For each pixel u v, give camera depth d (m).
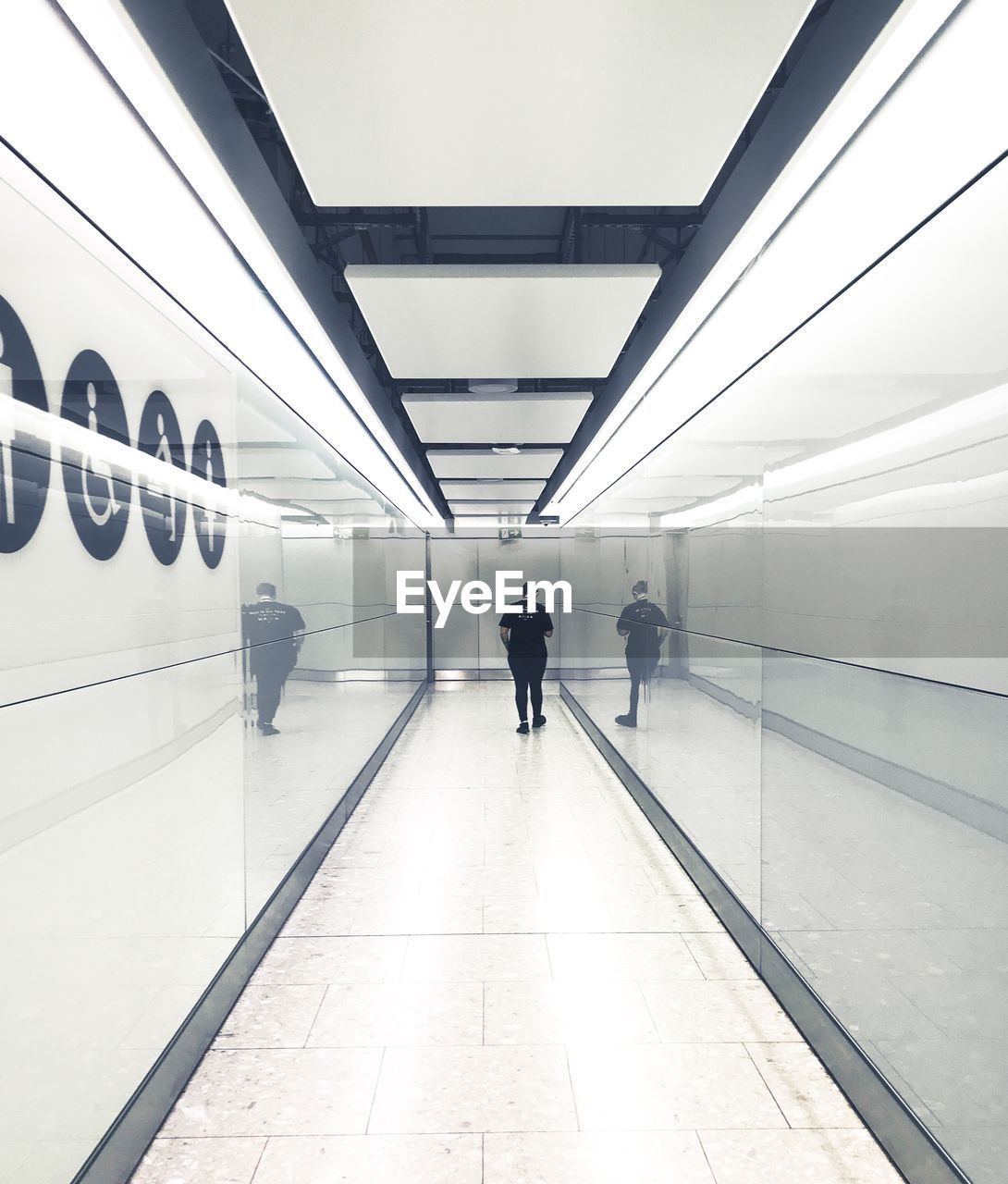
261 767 3.79
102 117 1.90
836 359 2.79
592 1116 2.60
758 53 2.07
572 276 3.56
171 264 2.68
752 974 3.58
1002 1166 1.82
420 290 3.70
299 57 2.08
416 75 2.15
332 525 5.64
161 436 2.68
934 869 2.11
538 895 4.53
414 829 5.82
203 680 3.03
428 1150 2.44
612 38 2.01
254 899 3.67
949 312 2.03
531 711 10.88
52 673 1.92
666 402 4.91
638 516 6.55
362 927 4.11
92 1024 2.10
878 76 1.83
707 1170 2.35
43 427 1.91
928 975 2.15
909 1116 2.26
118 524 2.32
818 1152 2.42
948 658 2.03
